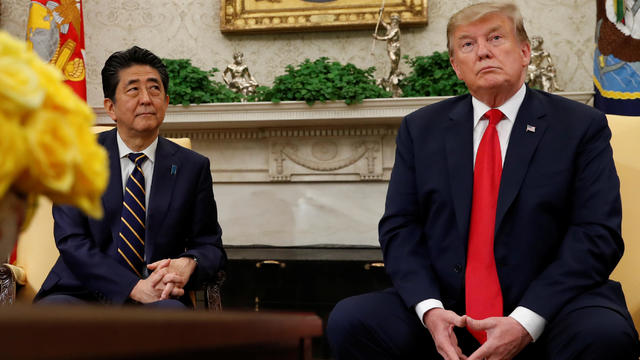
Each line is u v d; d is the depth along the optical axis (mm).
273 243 4273
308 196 4262
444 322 1687
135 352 518
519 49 1935
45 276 2408
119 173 2289
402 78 4008
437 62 3930
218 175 4320
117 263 2135
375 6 4305
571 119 1895
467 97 2057
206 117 3949
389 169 4168
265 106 3893
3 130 669
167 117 3984
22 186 737
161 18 4574
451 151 1936
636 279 2064
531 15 4285
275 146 4238
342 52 4414
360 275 3514
